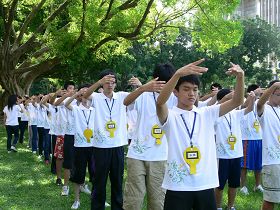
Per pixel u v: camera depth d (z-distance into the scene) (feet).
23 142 50.62
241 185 25.20
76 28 59.16
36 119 41.14
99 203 18.38
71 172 22.03
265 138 16.52
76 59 59.62
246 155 24.90
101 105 18.37
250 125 24.88
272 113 16.56
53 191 25.40
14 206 21.84
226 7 55.26
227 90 19.75
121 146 18.53
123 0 63.87
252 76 113.91
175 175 11.73
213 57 104.37
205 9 56.75
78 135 21.44
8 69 73.26
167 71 15.16
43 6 71.87
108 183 27.30
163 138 16.17
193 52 103.19
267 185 16.51
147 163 16.08
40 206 22.06
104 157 18.15
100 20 58.59
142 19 57.88
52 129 30.86
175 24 63.05
